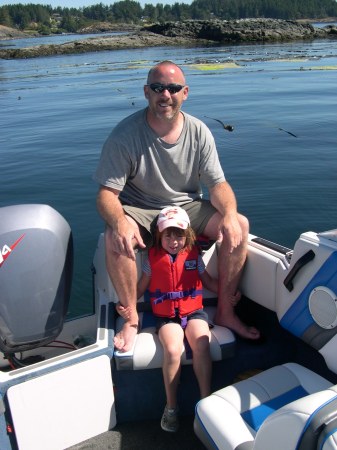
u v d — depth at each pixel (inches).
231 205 122.5
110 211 117.6
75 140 517.0
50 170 401.1
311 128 520.1
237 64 1375.5
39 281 107.5
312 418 58.8
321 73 1078.4
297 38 2529.5
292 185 337.7
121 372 110.0
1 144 518.6
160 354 108.8
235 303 121.0
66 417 102.8
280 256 114.7
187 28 2645.2
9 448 98.6
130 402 112.1
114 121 621.9
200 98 786.2
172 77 115.5
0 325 108.0
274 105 687.1
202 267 123.3
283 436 62.6
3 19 6619.1
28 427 99.6
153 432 110.4
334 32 2632.9
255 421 90.4
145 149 122.3
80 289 216.5
